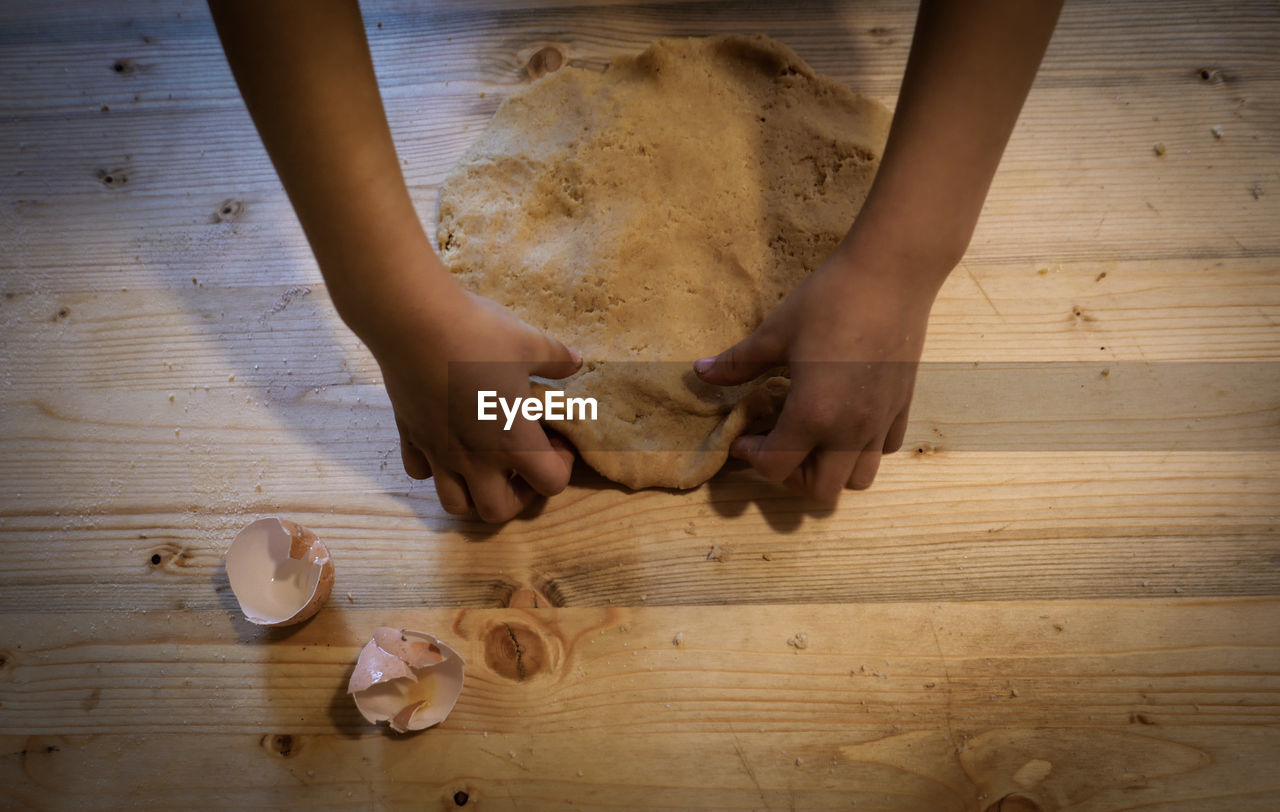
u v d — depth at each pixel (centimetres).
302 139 38
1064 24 61
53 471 53
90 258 57
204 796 47
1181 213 57
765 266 53
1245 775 47
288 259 57
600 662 49
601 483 52
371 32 62
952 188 44
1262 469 52
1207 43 61
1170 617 49
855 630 49
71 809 47
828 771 47
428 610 50
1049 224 57
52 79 62
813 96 56
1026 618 49
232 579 48
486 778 47
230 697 49
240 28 36
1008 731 47
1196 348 54
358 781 47
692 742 47
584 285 52
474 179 55
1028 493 52
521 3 63
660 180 54
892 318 46
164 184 59
